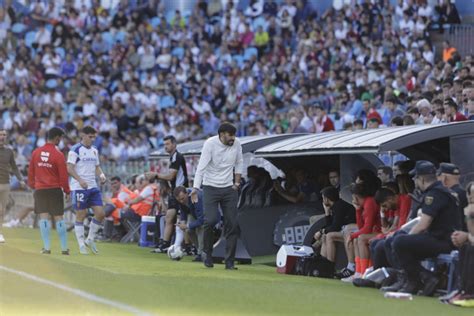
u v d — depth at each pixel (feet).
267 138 153.48
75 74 312.71
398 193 120.47
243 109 255.09
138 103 285.84
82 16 328.29
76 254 150.10
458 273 97.55
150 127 273.33
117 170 231.30
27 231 209.05
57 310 84.84
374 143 117.80
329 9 284.00
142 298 93.97
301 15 296.30
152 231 180.04
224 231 135.64
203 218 141.79
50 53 313.94
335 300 97.81
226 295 98.73
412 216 112.37
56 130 147.74
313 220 143.33
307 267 129.90
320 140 133.49
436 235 102.63
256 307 90.58
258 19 304.09
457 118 147.13
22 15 333.42
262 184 155.74
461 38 256.73
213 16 318.04
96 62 314.55
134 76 303.68
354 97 217.77
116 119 283.59
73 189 151.84
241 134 252.21
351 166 143.84
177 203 155.43
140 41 316.19
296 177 155.43
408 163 123.95
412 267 103.45
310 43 272.72
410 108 175.11
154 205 191.72
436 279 102.63
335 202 133.59
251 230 149.07
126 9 329.52
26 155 277.23
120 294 96.43
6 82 309.63
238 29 302.45
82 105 291.79
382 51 250.98
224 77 285.84
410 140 118.32
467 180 120.16
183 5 330.75
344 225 131.54
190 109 272.92
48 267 120.88
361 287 111.75
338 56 258.98
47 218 147.33
